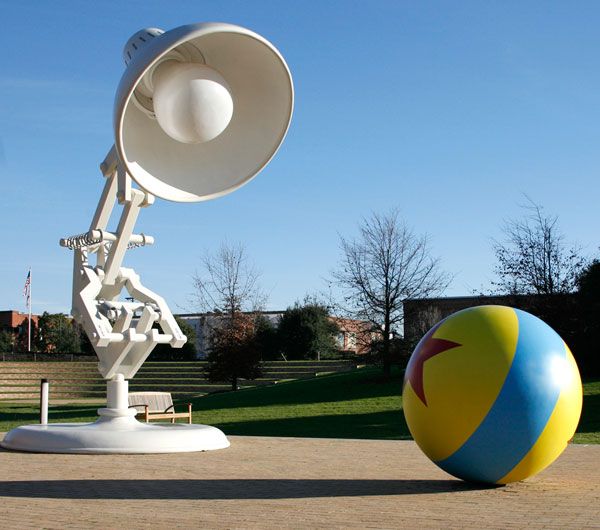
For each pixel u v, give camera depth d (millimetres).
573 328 33344
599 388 28984
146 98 11180
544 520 6793
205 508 7562
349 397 31062
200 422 25047
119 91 10242
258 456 12719
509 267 36312
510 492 8531
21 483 9422
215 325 48406
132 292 14047
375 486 9180
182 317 66125
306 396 32625
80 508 7570
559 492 8516
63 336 72250
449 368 8148
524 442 8016
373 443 15195
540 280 35812
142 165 11055
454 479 9797
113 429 13453
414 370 8523
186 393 45438
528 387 7941
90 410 31906
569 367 8266
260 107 11406
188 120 10547
